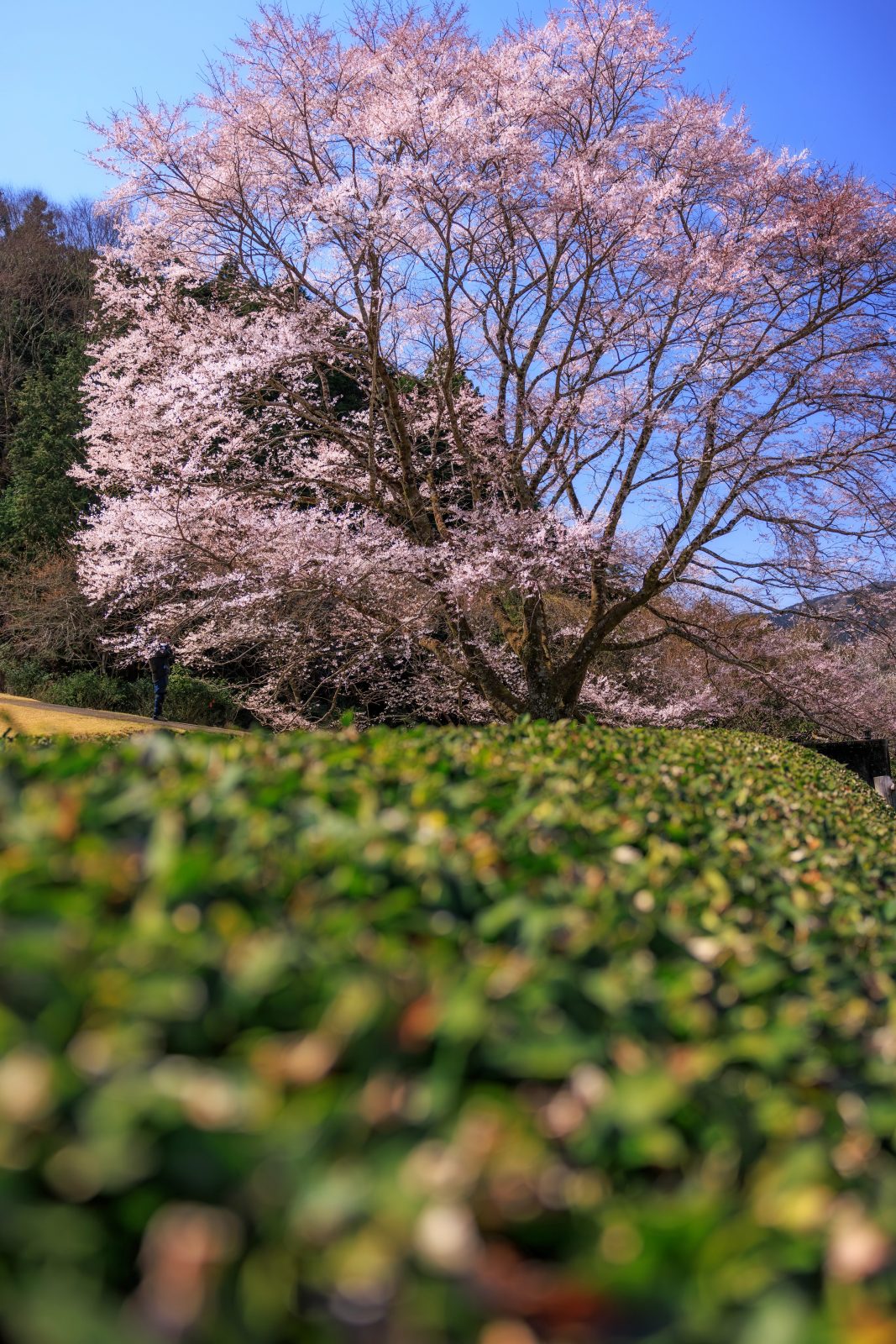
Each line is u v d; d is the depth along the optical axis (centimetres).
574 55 1183
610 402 1158
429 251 1087
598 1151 104
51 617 1900
